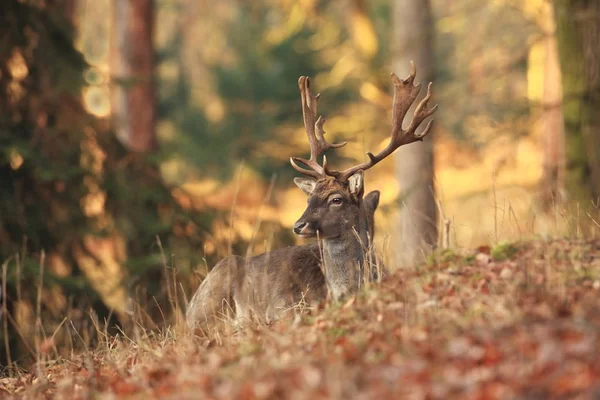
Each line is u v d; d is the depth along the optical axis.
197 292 11.52
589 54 16.56
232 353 8.45
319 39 41.25
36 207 16.95
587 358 6.74
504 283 8.70
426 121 21.45
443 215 10.83
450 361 7.18
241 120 38.66
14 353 14.62
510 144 22.59
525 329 7.45
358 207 10.66
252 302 11.05
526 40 27.73
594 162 16.41
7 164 16.69
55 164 16.83
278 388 7.19
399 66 21.80
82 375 9.41
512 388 6.50
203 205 18.77
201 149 39.50
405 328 7.98
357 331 8.35
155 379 8.36
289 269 10.96
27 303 15.45
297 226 10.45
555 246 9.52
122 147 17.98
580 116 16.56
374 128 25.09
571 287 8.49
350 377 7.11
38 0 17.11
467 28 33.12
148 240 17.66
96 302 16.33
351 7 29.25
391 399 6.68
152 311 16.67
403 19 21.72
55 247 17.17
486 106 23.70
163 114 44.97
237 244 18.30
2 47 16.72
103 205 17.69
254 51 42.75
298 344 8.24
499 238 10.67
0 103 16.72
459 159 30.36
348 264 10.58
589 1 16.53
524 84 35.69
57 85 17.17
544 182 17.94
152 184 18.06
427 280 9.20
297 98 41.06
